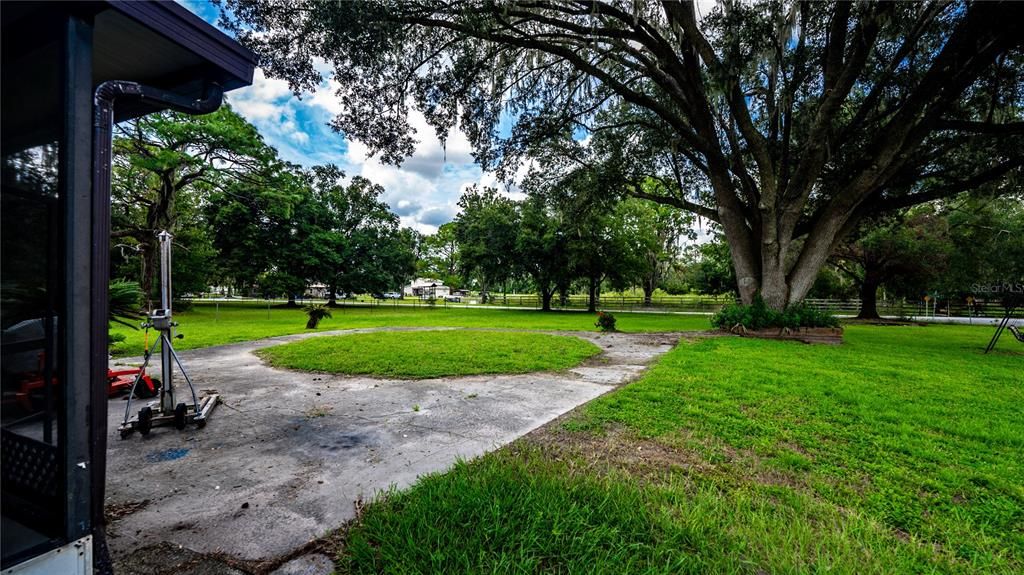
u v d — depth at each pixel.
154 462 3.24
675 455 3.32
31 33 1.46
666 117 12.00
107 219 1.58
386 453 3.43
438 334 12.72
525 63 12.03
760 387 5.61
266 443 3.67
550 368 7.30
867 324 21.19
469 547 2.01
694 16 9.93
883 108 12.48
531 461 3.13
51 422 1.49
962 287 22.88
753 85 12.59
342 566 1.94
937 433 3.92
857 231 16.17
